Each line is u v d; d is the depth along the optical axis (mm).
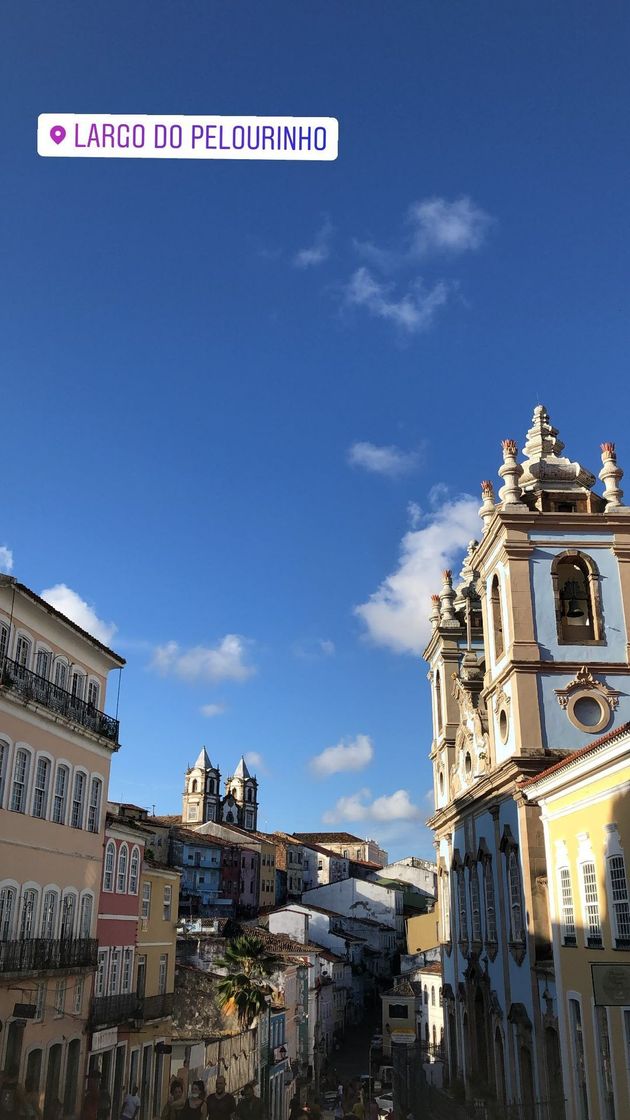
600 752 21672
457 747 43469
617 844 21469
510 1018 30812
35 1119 24703
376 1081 56375
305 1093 49031
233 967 47844
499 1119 30031
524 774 31203
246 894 98875
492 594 37094
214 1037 39250
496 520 34906
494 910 35031
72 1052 30547
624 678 32812
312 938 83500
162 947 40344
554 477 36156
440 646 47344
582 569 34750
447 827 45219
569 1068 24391
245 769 169250
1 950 25984
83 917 32562
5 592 28391
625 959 20922
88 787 33688
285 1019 53125
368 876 124062
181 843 84500
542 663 32719
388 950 99750
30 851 28781
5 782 27453
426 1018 62906
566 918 25281
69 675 33562
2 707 27328
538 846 29734
